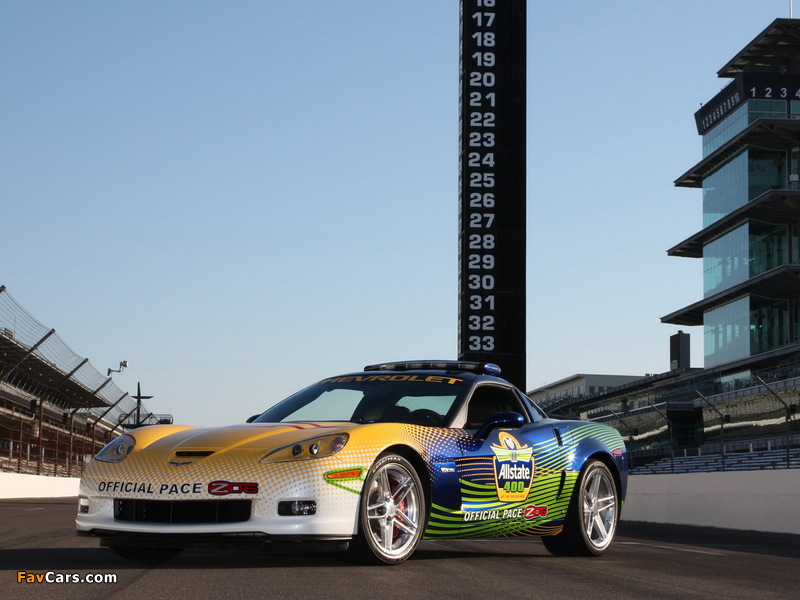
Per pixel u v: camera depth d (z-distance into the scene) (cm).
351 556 527
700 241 7506
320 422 596
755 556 743
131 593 415
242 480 507
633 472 5172
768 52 7056
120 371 4156
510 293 3356
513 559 630
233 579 465
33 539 811
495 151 3409
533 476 645
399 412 613
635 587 472
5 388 3158
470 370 681
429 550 707
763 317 6575
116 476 529
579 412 8712
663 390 7169
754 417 5462
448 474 576
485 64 3438
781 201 6272
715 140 7412
